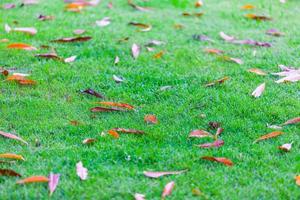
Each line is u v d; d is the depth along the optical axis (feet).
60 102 16.55
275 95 16.85
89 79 17.84
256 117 15.75
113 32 21.43
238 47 20.36
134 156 13.89
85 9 23.95
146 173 13.25
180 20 22.94
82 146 14.43
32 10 23.59
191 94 16.94
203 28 22.12
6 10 23.53
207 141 14.64
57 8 23.88
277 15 23.62
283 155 14.10
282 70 18.49
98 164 13.64
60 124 15.39
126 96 16.90
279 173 13.38
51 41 20.49
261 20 23.03
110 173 13.29
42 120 15.62
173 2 24.76
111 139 14.70
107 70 18.48
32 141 14.65
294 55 19.63
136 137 14.83
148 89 17.30
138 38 20.94
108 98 16.84
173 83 17.69
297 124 15.42
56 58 19.08
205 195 12.59
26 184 12.92
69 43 20.44
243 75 18.17
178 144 14.56
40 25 21.97
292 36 21.36
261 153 14.12
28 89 17.24
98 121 15.58
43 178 12.91
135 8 24.13
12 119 15.65
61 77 17.95
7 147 14.37
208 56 19.58
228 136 14.90
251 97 16.78
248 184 13.00
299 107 16.19
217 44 20.62
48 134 14.97
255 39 21.07
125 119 15.69
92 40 20.61
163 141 14.65
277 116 15.76
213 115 15.85
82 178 13.07
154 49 20.08
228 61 19.17
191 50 20.02
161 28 22.00
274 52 19.88
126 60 19.20
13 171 13.14
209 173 13.33
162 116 15.83
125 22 22.57
